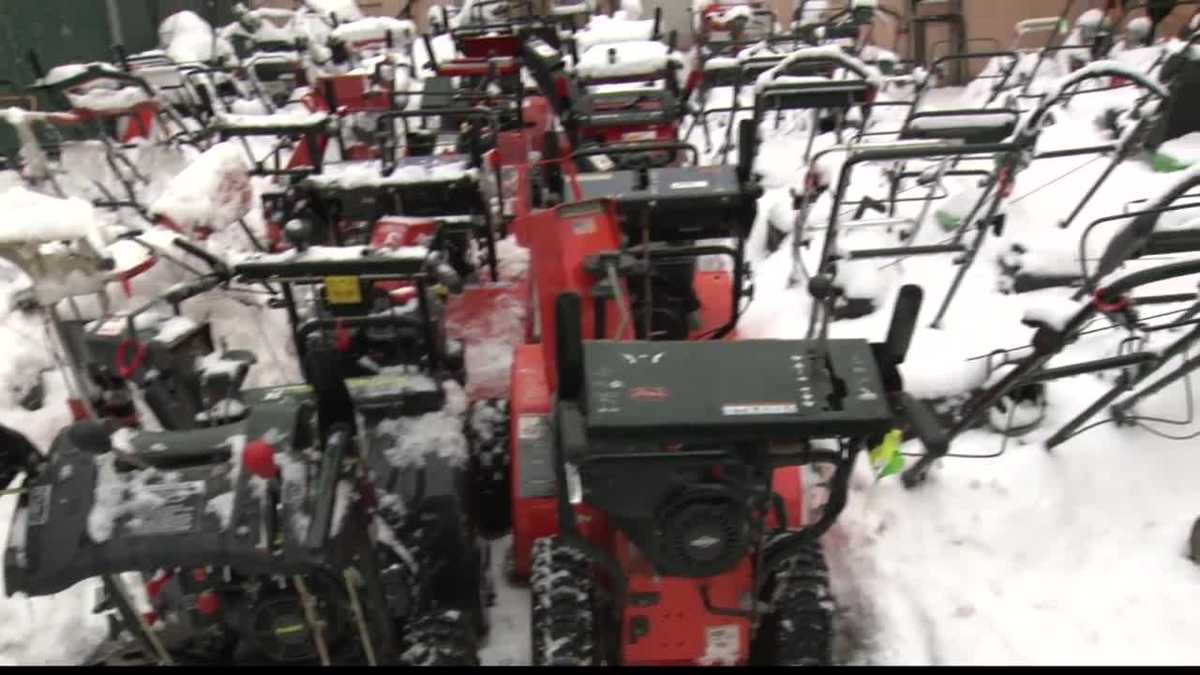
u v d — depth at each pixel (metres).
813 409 2.77
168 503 2.82
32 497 2.84
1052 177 6.69
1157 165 6.52
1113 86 8.48
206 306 6.02
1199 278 5.37
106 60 12.55
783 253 6.41
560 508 3.02
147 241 5.34
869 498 4.45
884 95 10.47
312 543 2.78
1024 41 13.11
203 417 3.41
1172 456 4.38
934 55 12.52
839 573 4.22
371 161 6.46
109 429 3.03
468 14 11.55
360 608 3.08
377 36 11.20
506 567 4.43
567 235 4.18
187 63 10.47
